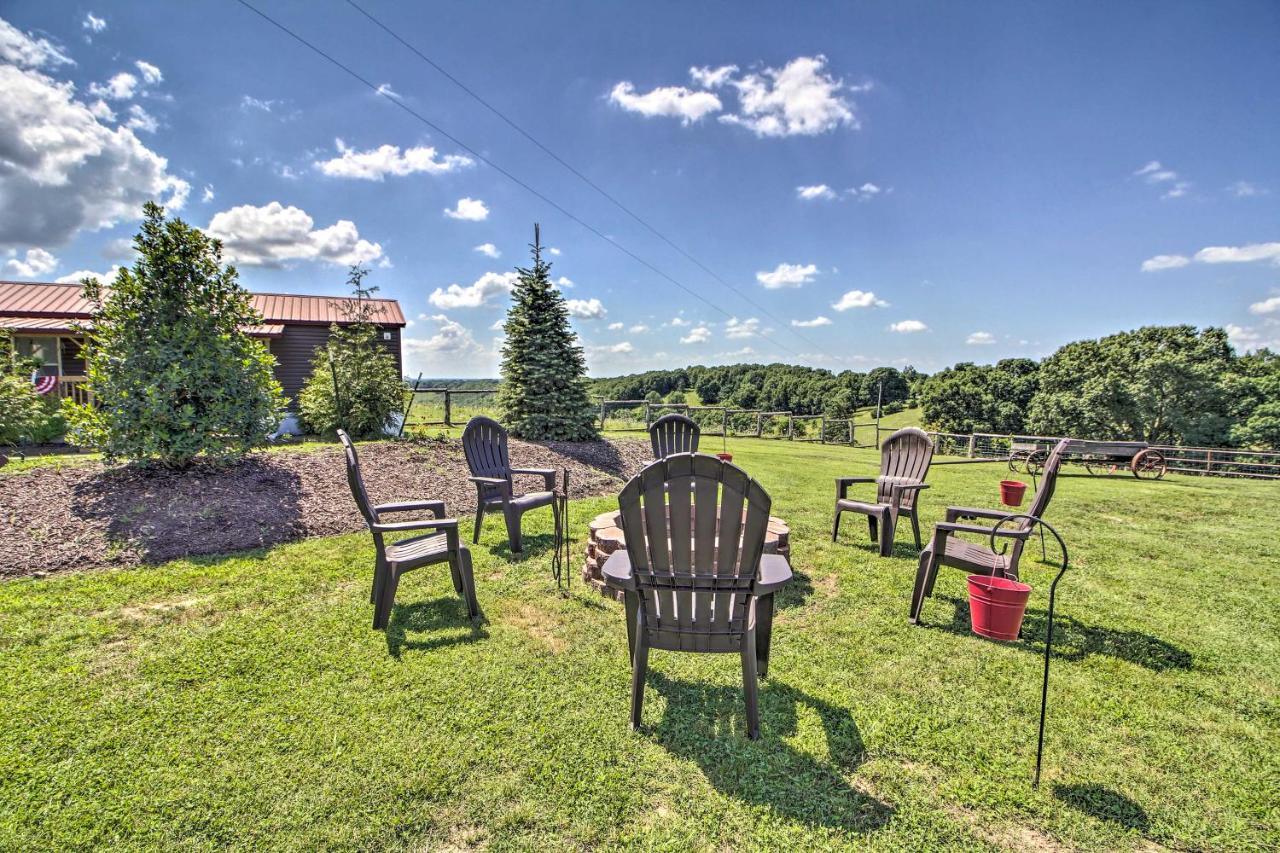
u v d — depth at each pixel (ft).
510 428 28.60
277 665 7.97
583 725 6.68
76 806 5.20
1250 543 16.07
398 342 43.68
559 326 29.50
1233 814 5.40
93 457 17.38
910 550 14.53
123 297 15.85
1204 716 7.11
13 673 7.55
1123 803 5.51
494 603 10.44
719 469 6.27
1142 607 10.93
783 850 4.87
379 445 21.74
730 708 7.16
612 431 47.11
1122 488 28.14
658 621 6.75
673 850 4.85
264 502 15.34
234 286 17.42
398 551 9.73
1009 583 8.49
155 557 12.12
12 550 11.53
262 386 17.75
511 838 4.96
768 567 7.73
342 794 5.44
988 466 37.88
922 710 7.14
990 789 5.68
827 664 8.38
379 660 8.17
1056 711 7.16
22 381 24.48
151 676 7.57
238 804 5.28
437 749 6.15
